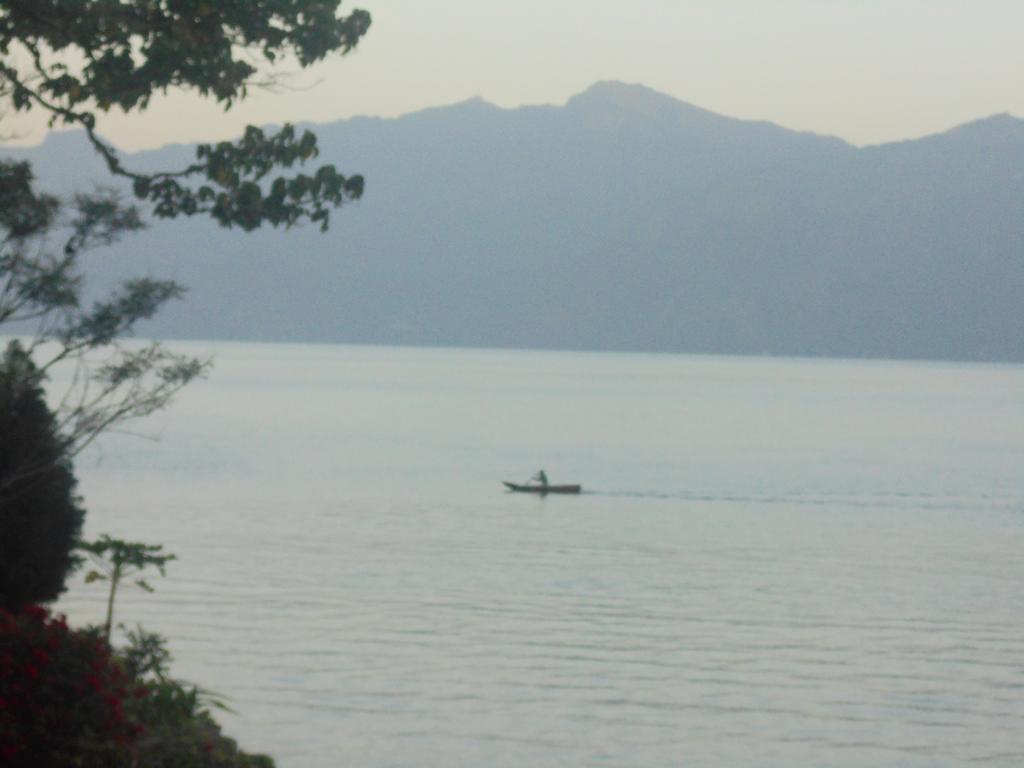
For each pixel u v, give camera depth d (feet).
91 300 183.93
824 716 380.99
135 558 200.13
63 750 133.28
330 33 188.96
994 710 392.88
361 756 320.29
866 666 451.94
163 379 189.26
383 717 359.87
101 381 186.19
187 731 166.50
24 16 183.32
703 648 476.54
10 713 131.75
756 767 327.26
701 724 367.25
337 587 584.40
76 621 450.30
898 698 405.59
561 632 499.51
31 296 180.55
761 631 515.09
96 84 187.93
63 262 182.70
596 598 583.58
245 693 379.35
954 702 402.52
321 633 474.49
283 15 187.11
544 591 598.75
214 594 539.70
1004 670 450.30
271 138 192.85
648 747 339.77
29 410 191.11
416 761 317.83
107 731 136.98
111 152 189.88
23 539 192.65
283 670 410.11
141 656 186.50
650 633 503.20
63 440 193.47
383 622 503.20
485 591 592.60
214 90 188.55
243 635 459.73
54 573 197.88
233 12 184.96
